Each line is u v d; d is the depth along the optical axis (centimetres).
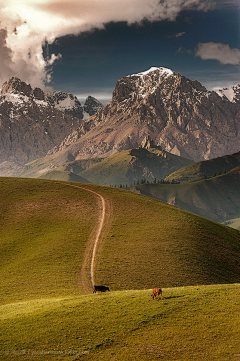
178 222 8444
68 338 2678
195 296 3472
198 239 7581
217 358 2288
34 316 3181
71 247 6531
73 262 5816
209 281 5653
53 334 2753
